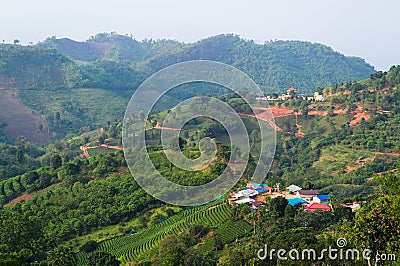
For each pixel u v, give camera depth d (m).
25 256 30.28
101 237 47.16
